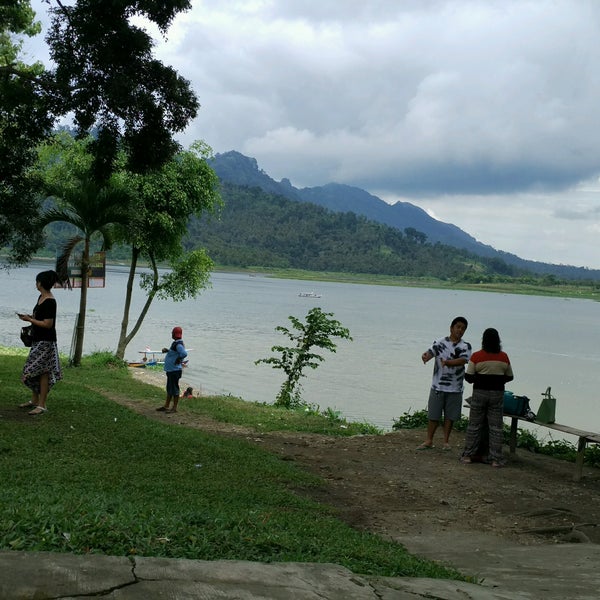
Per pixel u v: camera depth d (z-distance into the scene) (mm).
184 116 14016
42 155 20203
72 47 13133
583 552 6254
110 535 4145
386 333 59625
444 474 9789
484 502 8453
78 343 21656
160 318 57812
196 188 22000
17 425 9594
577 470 9805
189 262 23750
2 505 4871
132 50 13047
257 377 29812
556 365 44219
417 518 7660
